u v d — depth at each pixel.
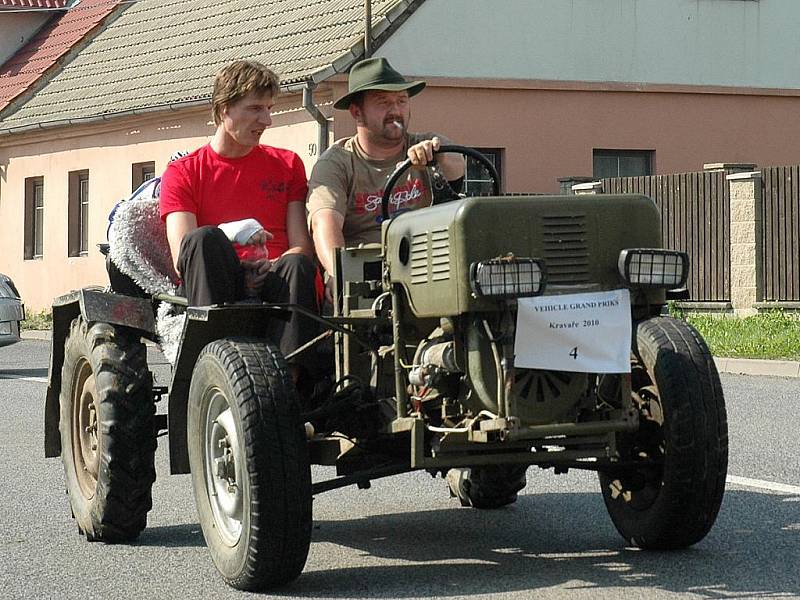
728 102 33.12
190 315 7.18
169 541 8.41
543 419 6.60
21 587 7.29
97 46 40.09
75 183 37.84
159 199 8.48
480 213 6.45
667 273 6.62
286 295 7.35
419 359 6.77
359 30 29.88
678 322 7.23
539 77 31.19
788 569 7.10
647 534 7.34
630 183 26.84
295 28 32.44
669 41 32.47
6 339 22.36
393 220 7.00
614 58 31.89
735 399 15.24
